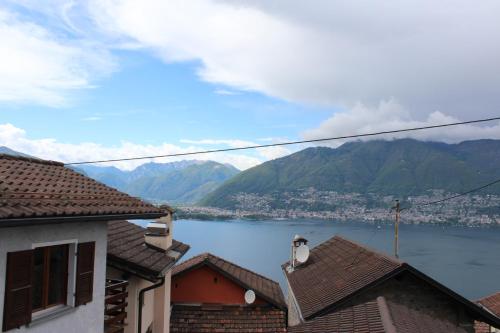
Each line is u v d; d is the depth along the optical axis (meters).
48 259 8.88
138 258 14.34
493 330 23.70
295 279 23.48
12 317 7.57
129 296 13.95
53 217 7.97
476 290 83.31
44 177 10.34
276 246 144.25
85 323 9.79
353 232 194.12
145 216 11.16
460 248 145.25
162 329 17.45
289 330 14.65
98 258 10.37
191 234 187.12
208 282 22.72
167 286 18.19
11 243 7.67
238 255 122.38
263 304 22.64
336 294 16.70
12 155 11.02
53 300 9.08
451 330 14.34
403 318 12.73
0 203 7.36
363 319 12.84
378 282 15.86
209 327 20.75
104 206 9.96
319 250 27.88
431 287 16.08
